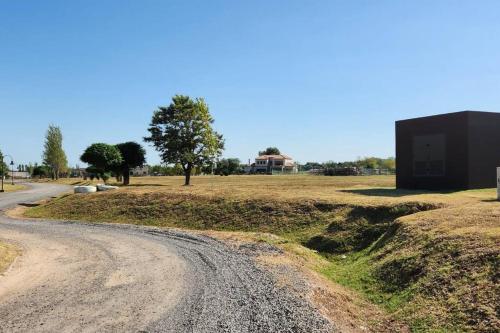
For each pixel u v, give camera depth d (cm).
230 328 830
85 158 5028
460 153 2992
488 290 922
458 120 3008
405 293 1088
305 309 948
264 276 1237
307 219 2298
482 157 3003
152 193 3284
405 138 3375
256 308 947
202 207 2830
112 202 3219
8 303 977
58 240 1914
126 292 1064
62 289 1092
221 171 10656
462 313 887
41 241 1884
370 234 1908
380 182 5119
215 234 2083
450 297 962
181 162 4862
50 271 1294
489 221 1384
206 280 1187
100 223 2609
